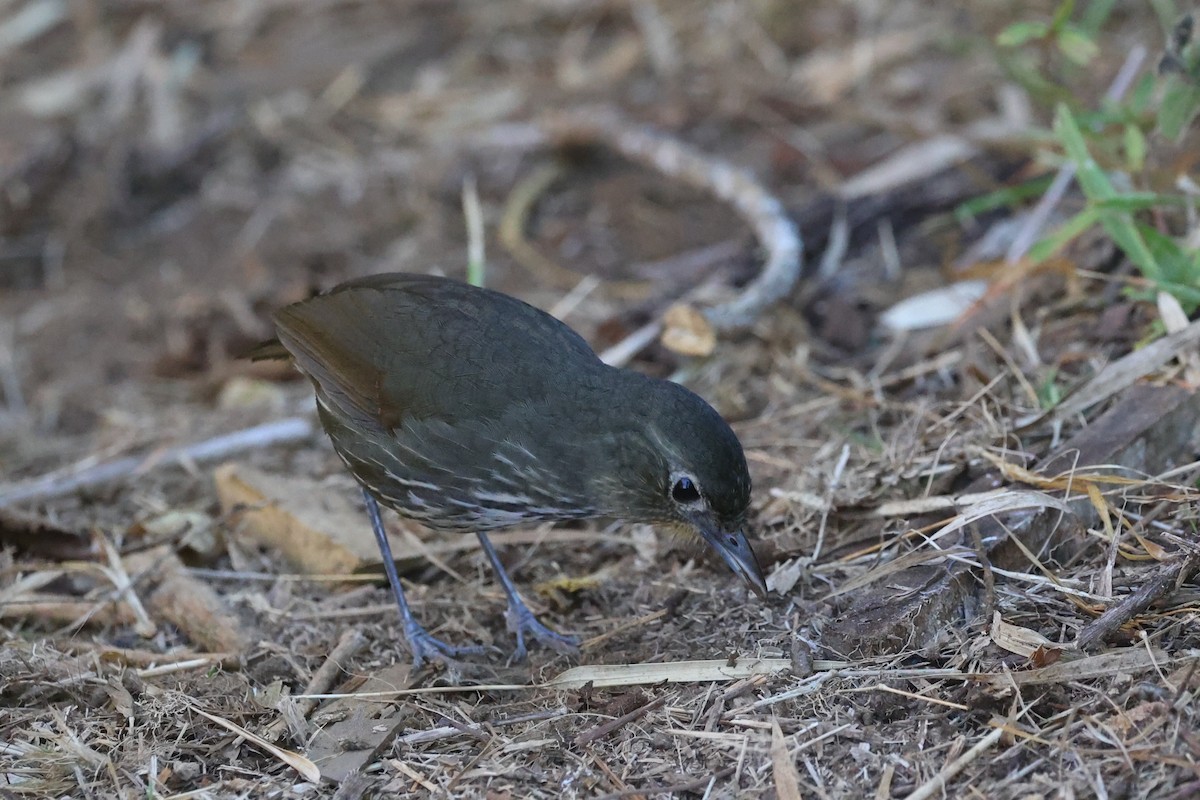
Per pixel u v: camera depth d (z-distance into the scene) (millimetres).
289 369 14586
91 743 8750
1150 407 10273
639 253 15453
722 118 17266
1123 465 9906
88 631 10508
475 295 9891
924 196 14805
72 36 20203
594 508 9422
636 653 9453
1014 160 14969
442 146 17594
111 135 18203
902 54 17750
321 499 11484
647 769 8117
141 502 12258
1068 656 8289
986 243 13875
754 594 9812
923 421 11180
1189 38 11297
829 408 11992
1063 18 12609
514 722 8797
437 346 9578
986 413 10766
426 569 11023
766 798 7746
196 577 10930
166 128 18266
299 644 10008
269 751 8680
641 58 18578
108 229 17219
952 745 7891
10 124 18453
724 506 8867
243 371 14711
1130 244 11383
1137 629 8461
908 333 12953
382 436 9703
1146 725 7664
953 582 9023
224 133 18172
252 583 10922
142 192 17625
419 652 9773
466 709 9055
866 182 15484
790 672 8750
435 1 20188
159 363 15109
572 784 8070
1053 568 9430
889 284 13789
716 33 18734
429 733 8766
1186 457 10375
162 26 20062
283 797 8227
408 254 16016
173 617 10445
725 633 9453
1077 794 7402
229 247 16625
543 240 15938
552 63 18844
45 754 8555
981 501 9641
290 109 18484
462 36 19562
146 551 11156
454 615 10445
